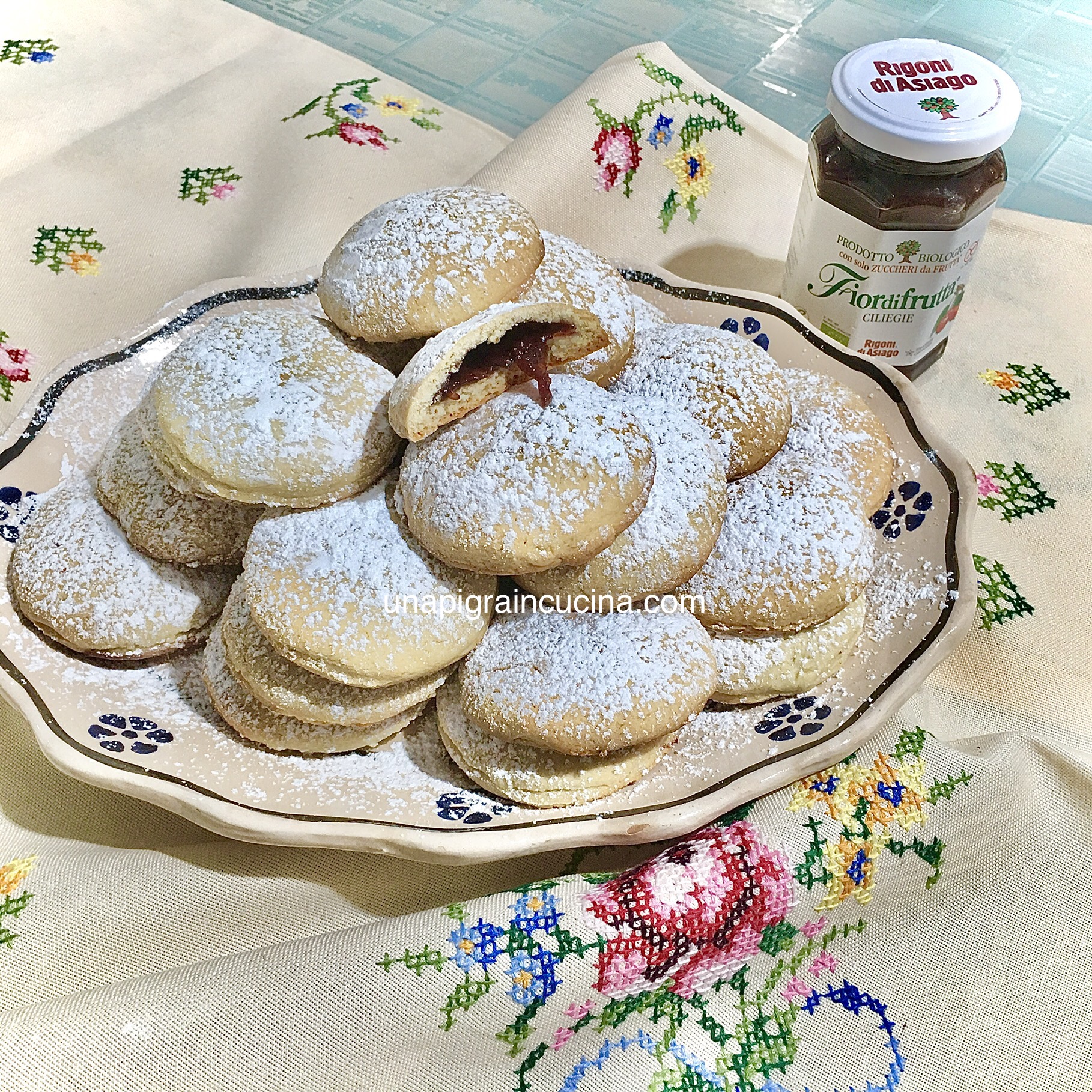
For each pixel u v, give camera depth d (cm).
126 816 37
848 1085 33
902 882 35
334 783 36
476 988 32
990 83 40
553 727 33
